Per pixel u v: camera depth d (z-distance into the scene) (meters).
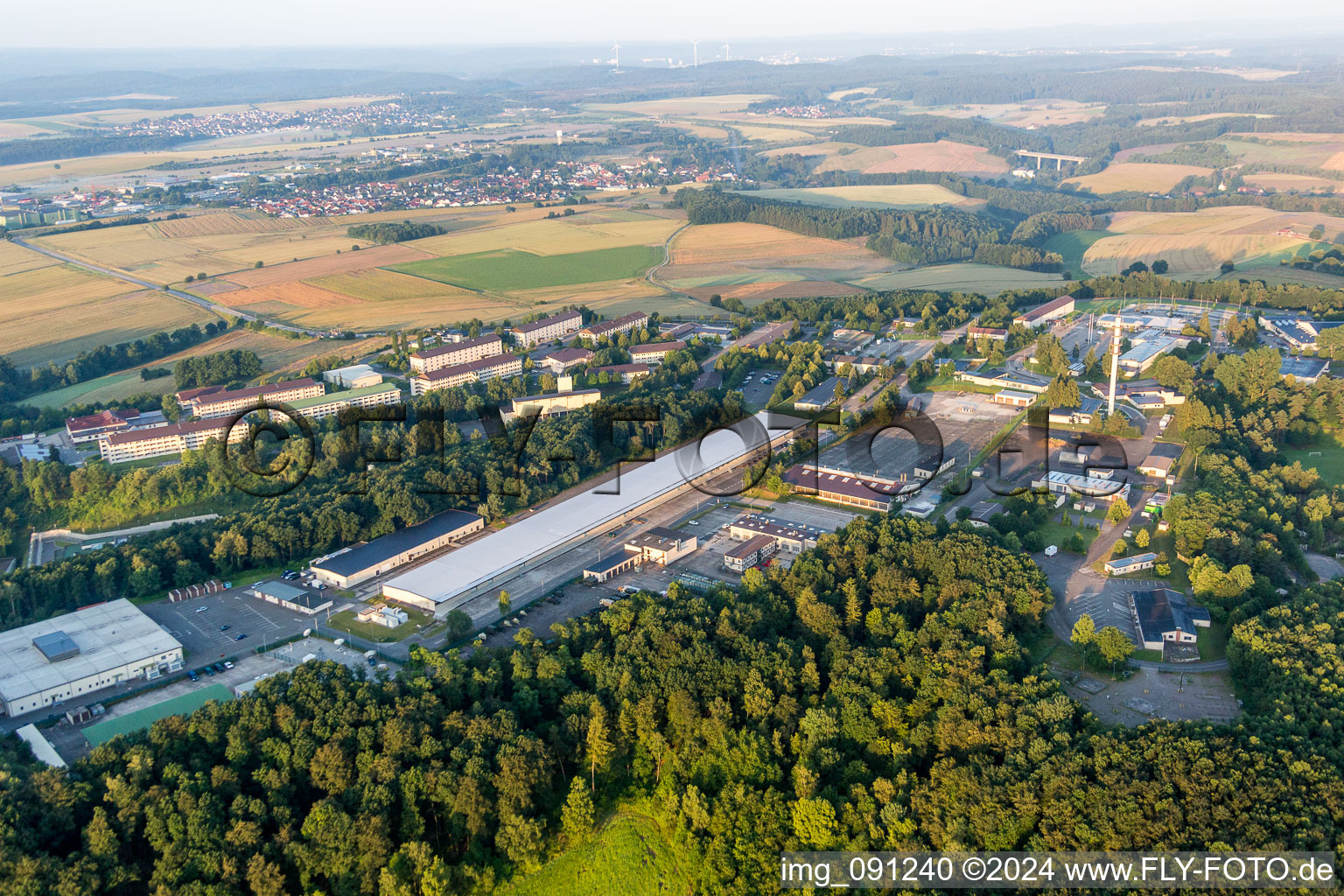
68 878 187.50
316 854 198.00
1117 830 187.25
